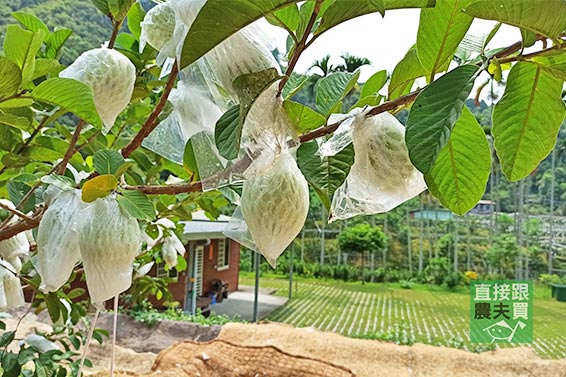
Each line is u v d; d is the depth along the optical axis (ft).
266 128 1.85
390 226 75.82
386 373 14.33
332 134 2.07
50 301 4.32
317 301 47.14
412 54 2.19
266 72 1.77
